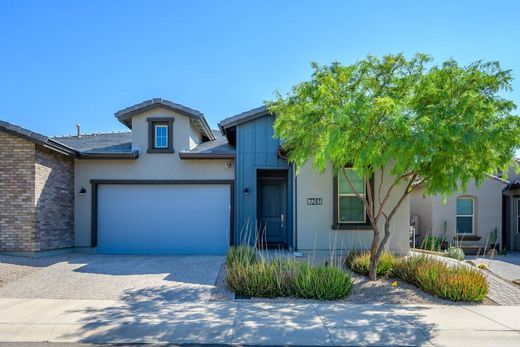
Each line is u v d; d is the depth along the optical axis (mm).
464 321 6258
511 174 19094
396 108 6633
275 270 8000
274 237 13711
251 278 7855
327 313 6621
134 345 5172
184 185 13320
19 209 10977
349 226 11844
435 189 8266
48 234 11625
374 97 7648
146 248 13148
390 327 5926
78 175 13180
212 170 13320
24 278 8867
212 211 13258
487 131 6559
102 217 13172
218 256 12398
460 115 6676
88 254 12703
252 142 13078
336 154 7496
